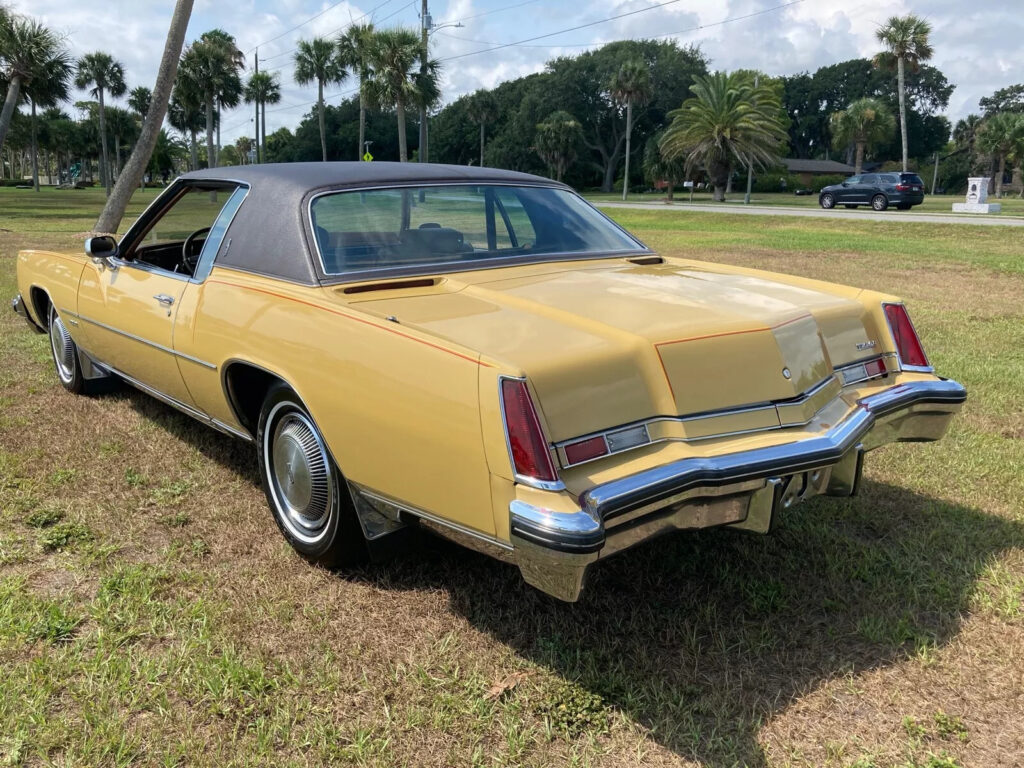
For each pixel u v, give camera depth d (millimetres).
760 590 2922
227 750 2135
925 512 3580
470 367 2229
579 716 2275
